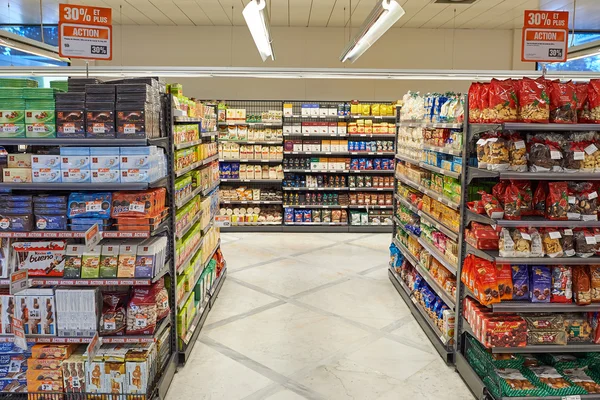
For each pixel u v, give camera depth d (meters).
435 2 8.05
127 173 3.17
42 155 3.16
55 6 8.05
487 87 3.47
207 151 5.63
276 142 9.38
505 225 3.24
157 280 3.33
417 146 5.42
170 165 3.70
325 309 5.38
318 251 7.99
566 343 3.43
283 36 10.38
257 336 4.64
